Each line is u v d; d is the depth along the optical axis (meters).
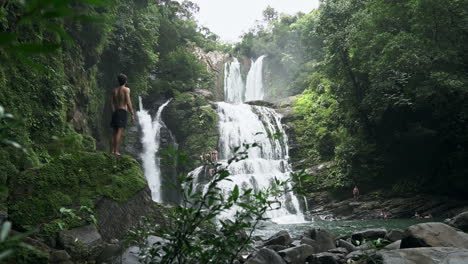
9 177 6.91
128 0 25.05
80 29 17.03
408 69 20.80
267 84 53.66
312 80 34.75
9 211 5.51
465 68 21.58
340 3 26.19
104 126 25.41
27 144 8.82
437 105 21.25
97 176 6.73
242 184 23.67
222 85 52.34
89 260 5.26
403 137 22.83
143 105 34.81
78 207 6.05
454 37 20.64
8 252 0.75
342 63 26.06
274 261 5.01
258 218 2.63
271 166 27.88
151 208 7.09
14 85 9.95
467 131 20.72
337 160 25.84
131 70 27.05
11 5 8.81
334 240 7.46
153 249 2.61
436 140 22.41
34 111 10.73
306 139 30.64
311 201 24.72
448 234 5.00
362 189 24.48
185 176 2.33
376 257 4.32
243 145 2.44
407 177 23.69
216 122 32.50
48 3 0.65
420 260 4.11
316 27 27.11
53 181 6.22
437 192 22.34
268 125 31.25
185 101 33.91
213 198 2.29
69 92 14.92
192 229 2.32
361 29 23.16
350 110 26.95
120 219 6.48
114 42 23.72
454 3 19.62
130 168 7.28
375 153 24.77
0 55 0.74
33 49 0.72
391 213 21.52
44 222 5.61
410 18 22.50
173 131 32.88
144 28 26.69
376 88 21.72
